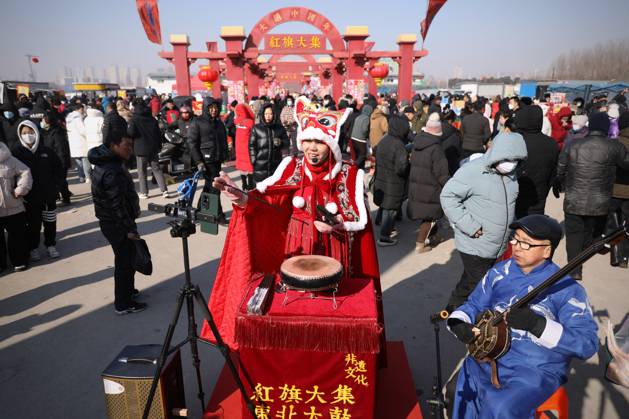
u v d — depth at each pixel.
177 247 6.43
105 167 4.01
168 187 9.66
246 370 2.47
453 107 17.95
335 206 2.95
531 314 2.12
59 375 3.57
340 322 2.30
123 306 4.49
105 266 5.80
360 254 3.12
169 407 2.73
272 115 7.13
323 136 2.79
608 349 2.32
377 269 3.19
